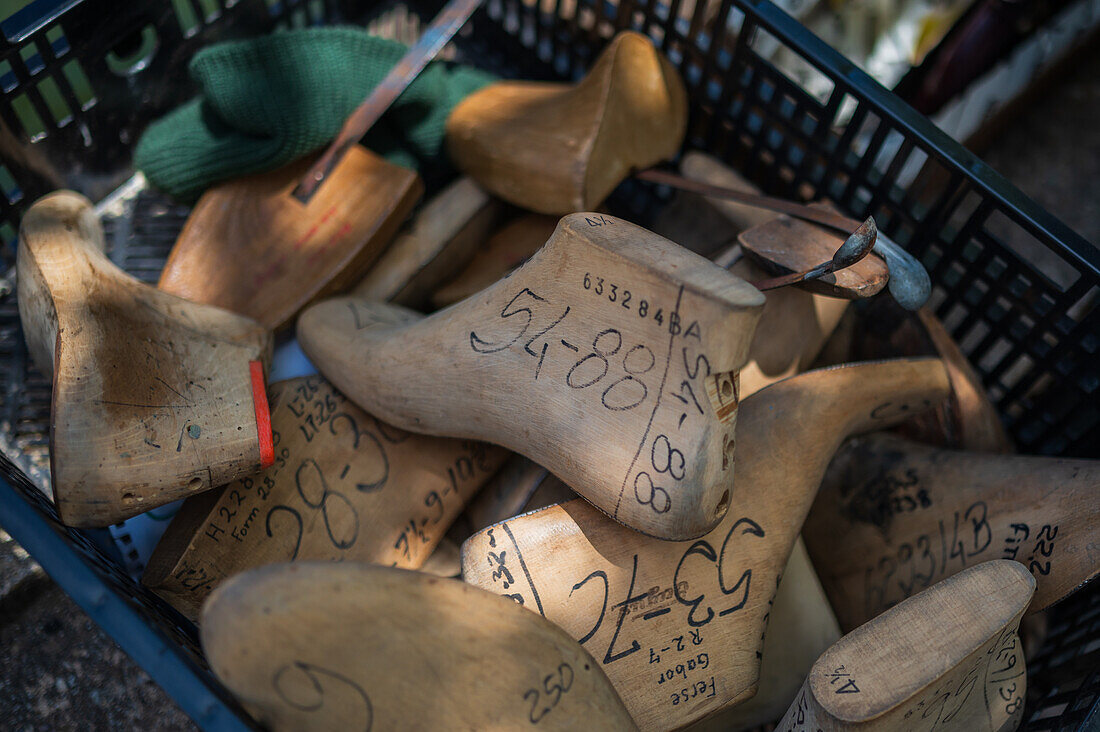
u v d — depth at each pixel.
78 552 0.72
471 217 1.15
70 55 1.16
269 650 0.55
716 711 0.80
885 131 1.09
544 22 1.47
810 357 1.08
